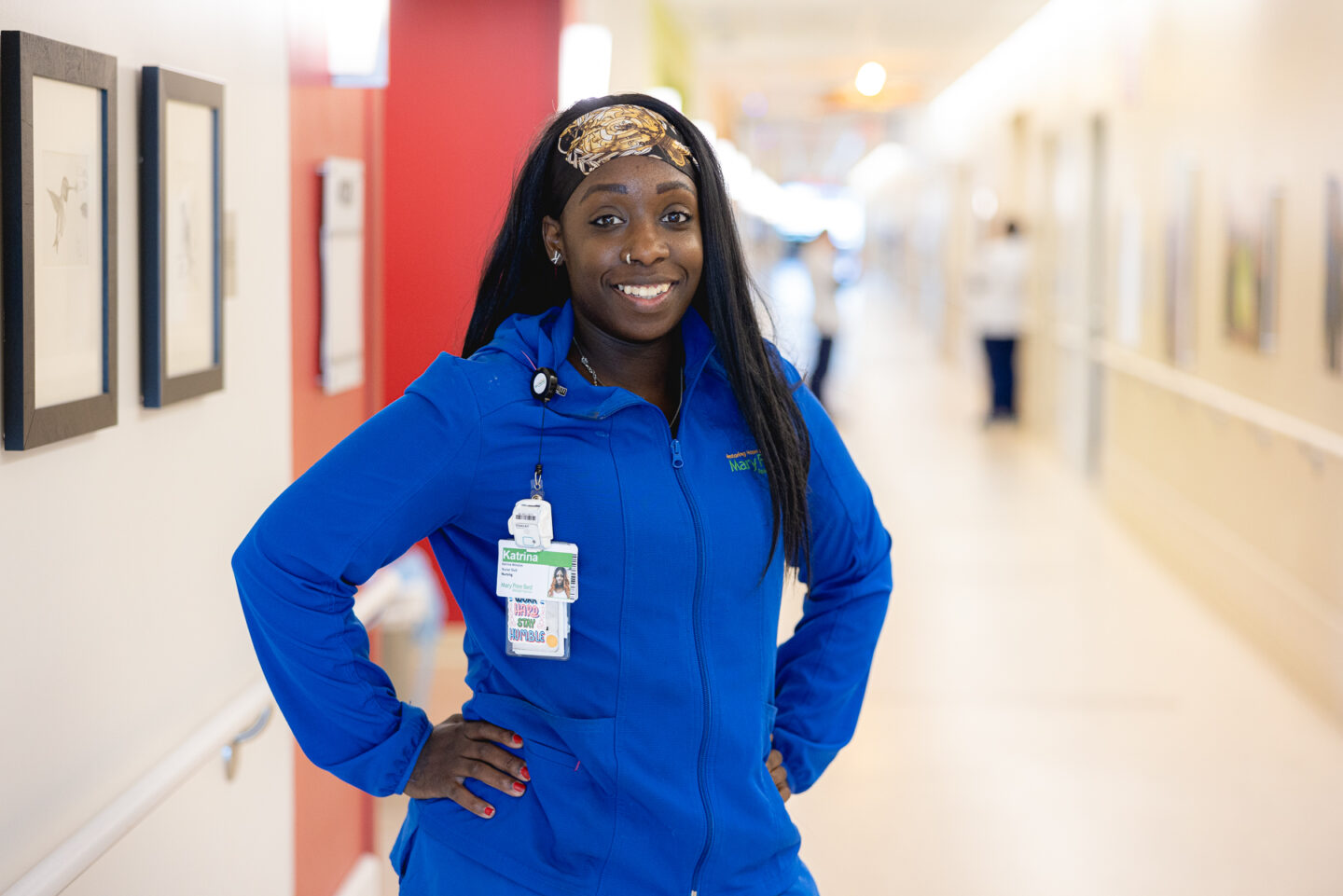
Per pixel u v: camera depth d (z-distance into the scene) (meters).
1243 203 5.64
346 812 2.98
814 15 11.24
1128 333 7.80
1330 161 4.59
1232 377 5.78
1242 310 5.64
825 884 3.31
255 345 2.31
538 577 1.43
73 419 1.58
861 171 35.78
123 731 1.81
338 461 1.41
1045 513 7.89
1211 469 6.01
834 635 1.71
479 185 4.89
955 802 3.82
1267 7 5.36
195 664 2.06
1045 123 10.52
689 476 1.49
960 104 15.56
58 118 1.53
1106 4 8.48
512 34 4.87
